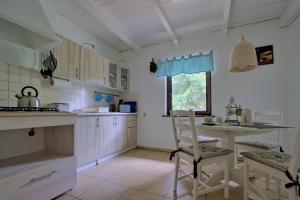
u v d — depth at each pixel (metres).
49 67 2.11
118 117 3.12
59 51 2.26
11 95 1.73
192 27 3.05
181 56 3.38
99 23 2.92
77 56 2.56
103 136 2.71
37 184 1.38
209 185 1.75
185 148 1.69
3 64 1.67
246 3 2.37
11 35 1.74
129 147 3.47
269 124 1.74
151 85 3.70
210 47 3.18
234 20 2.80
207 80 3.19
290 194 0.99
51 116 1.52
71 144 1.76
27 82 1.90
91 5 2.36
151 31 3.21
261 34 2.79
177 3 2.38
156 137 3.56
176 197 1.60
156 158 2.92
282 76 2.62
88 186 1.82
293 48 2.46
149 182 1.93
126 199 1.57
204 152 1.53
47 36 1.66
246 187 1.46
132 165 2.53
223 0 2.33
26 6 1.55
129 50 4.02
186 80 3.40
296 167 0.97
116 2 2.35
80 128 2.27
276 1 2.33
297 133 0.95
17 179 1.25
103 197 1.60
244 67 1.92
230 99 2.79
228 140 1.86
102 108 3.06
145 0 2.31
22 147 1.75
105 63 3.23
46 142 1.92
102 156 2.67
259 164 1.31
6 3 1.38
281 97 2.61
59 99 2.56
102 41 3.60
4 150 1.61
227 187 1.58
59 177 1.57
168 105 3.53
